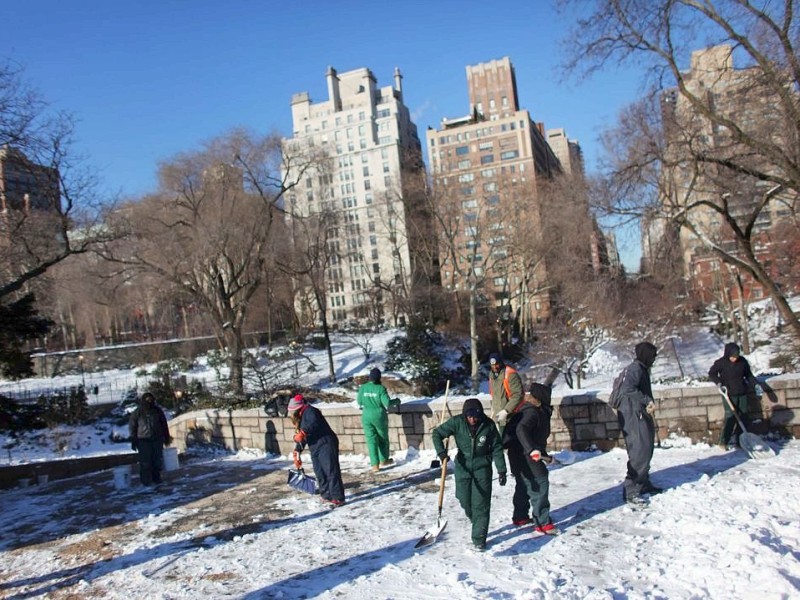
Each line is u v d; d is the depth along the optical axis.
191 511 9.12
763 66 14.57
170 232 30.56
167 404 30.25
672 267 21.55
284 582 5.94
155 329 63.44
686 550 5.57
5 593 6.46
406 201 46.28
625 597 4.85
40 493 12.13
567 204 23.73
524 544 6.29
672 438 9.72
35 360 46.25
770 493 6.79
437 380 35.22
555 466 9.33
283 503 9.03
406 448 11.32
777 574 4.74
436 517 7.55
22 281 17.11
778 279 38.19
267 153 32.28
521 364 43.03
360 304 72.12
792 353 26.09
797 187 15.80
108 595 6.07
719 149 17.25
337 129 108.31
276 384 23.78
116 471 11.48
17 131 15.09
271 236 34.19
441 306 48.03
